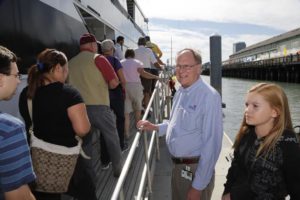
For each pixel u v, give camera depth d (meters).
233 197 2.42
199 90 2.97
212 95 2.93
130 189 4.60
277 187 2.20
